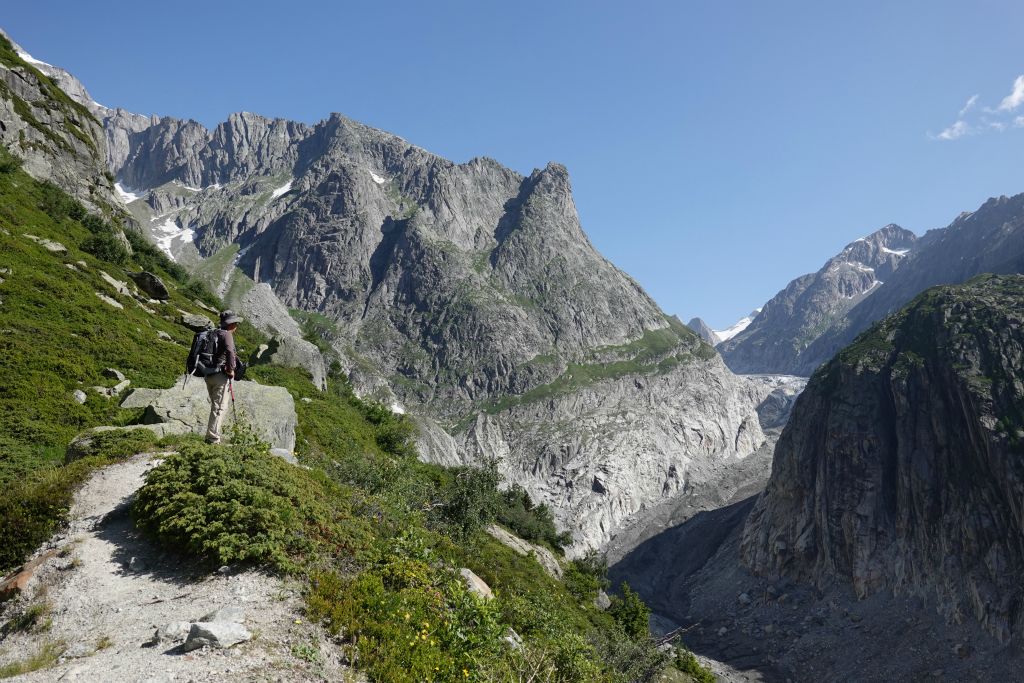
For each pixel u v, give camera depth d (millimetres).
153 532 11875
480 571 22625
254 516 11977
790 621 160375
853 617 150125
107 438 16516
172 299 58875
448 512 31766
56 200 61000
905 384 181250
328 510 13898
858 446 182375
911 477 165000
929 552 150750
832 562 170125
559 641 15297
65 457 16328
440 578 13781
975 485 147875
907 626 139250
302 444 30484
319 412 44250
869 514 169375
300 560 11711
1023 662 114812
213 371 14984
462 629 11594
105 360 32875
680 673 43781
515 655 12094
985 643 123500
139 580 10875
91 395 27797
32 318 33562
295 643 9383
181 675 8008
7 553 11773
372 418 56188
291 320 116125
